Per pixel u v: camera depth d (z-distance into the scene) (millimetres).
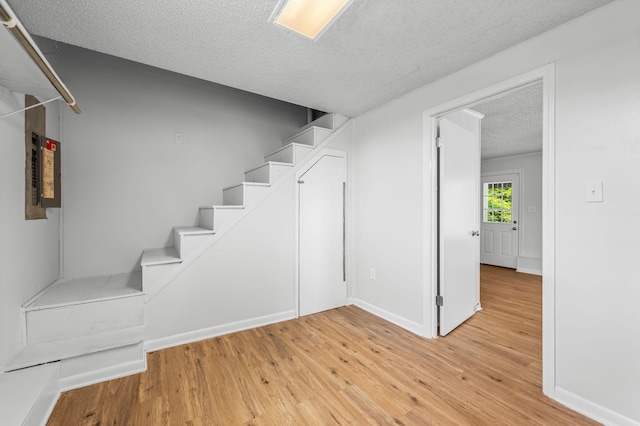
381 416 1475
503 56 1863
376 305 2939
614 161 1398
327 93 2572
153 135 2828
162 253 2578
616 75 1390
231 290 2500
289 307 2826
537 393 1667
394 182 2715
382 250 2857
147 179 2803
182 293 2268
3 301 1505
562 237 1588
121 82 2676
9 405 1270
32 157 1840
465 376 1833
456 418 1462
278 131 3607
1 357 1487
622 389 1372
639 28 1321
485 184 5828
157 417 1462
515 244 5289
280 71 2158
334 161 3129
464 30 1645
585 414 1485
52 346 1739
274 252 2734
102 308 1945
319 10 1468
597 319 1458
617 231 1394
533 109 3043
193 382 1759
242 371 1877
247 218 2584
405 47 1826
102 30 1627
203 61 2004
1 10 842
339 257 3174
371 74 2199
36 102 1895
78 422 1422
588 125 1484
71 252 2473
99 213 2584
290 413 1496
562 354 1584
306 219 2938
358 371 1885
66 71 2439
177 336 2248
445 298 2455
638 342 1329
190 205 3033
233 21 1553
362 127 3135
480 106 2943
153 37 1702
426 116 2391
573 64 1538
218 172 3195
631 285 1352
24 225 1739
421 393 1661
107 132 2607
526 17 1525
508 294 3678
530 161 5137
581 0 1390
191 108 3033
